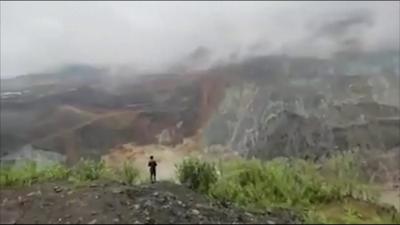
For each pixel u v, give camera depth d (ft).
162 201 53.16
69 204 52.75
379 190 69.72
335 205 60.18
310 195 61.41
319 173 70.13
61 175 67.46
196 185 62.95
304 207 58.85
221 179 63.21
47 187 59.93
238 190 60.75
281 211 56.13
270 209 56.75
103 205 51.55
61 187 59.21
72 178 66.33
